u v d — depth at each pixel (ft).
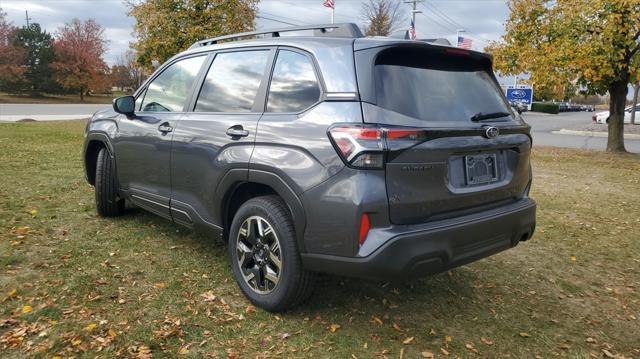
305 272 10.06
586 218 20.71
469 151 9.90
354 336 10.11
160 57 48.37
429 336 10.36
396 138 8.78
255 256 10.85
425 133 9.04
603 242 17.47
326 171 9.17
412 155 8.95
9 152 29.63
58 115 79.51
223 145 11.30
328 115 9.43
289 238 10.00
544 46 43.16
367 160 8.70
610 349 10.39
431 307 11.64
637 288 13.53
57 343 9.10
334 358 9.30
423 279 13.17
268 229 10.43
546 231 18.56
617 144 46.37
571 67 41.29
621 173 33.91
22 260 12.62
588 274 14.40
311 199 9.34
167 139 13.05
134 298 11.05
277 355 9.27
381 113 9.01
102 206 16.25
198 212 12.32
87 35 159.33
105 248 13.87
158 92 14.40
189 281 12.08
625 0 37.19
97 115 16.85
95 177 16.52
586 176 32.14
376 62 9.49
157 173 13.62
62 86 162.61
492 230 10.18
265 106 10.93
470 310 11.66
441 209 9.55
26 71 160.35
